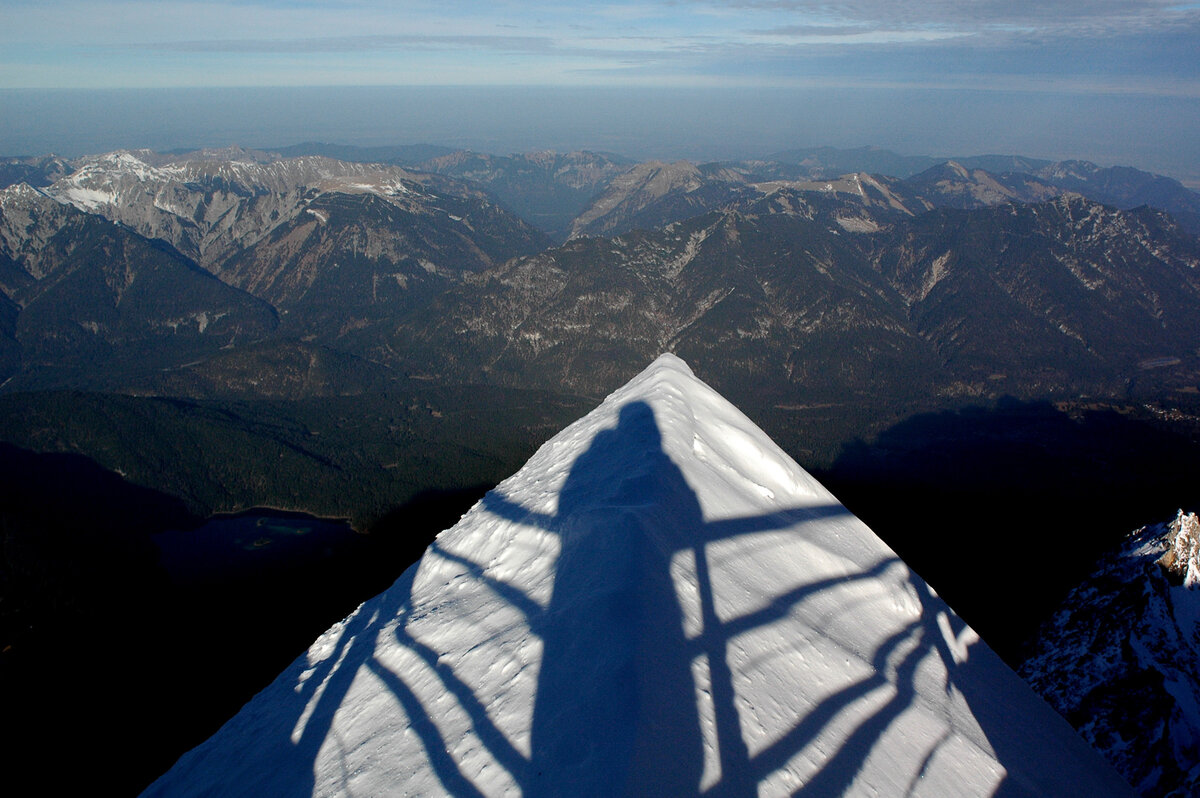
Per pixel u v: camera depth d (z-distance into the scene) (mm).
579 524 18609
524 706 12297
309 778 14750
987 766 15000
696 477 21938
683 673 12195
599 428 28406
